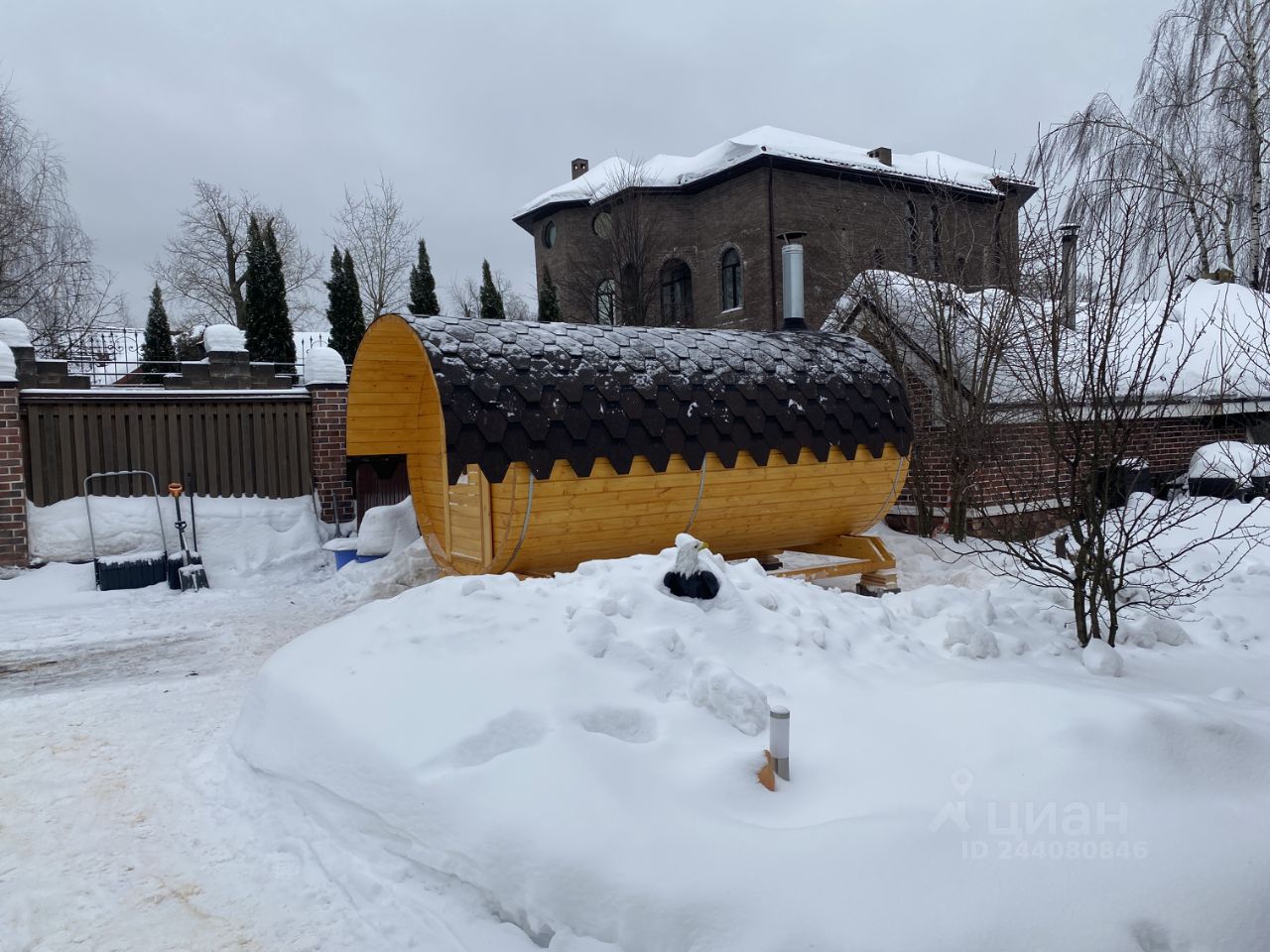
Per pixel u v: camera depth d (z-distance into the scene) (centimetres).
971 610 565
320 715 416
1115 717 347
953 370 1069
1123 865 269
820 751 367
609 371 727
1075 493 526
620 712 387
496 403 651
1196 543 564
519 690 391
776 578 585
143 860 363
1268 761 339
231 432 1191
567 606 474
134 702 587
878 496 866
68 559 1064
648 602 479
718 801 320
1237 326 1282
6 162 2233
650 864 279
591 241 2859
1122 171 1260
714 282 2711
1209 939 248
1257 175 1515
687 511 759
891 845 277
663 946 256
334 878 340
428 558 997
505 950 285
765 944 245
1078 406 575
